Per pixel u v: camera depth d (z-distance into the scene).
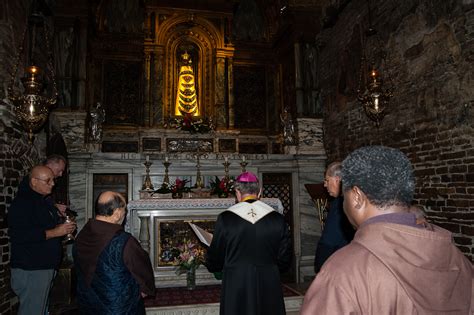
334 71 8.71
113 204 2.62
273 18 11.54
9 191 5.29
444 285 0.99
